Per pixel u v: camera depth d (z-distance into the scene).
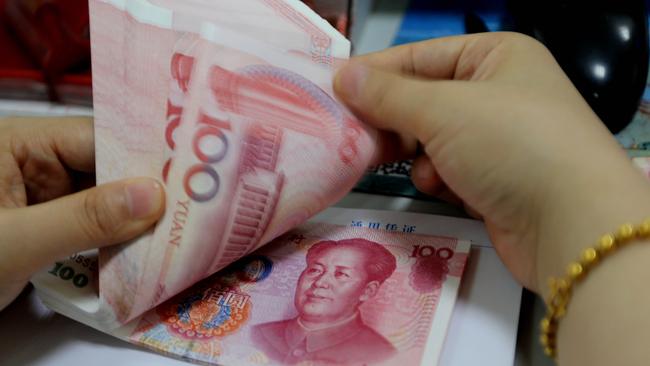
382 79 0.38
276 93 0.36
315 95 0.38
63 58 0.59
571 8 0.51
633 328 0.25
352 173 0.40
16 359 0.38
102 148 0.35
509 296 0.37
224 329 0.36
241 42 0.35
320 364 0.33
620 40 0.48
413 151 0.44
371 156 0.40
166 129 0.34
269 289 0.39
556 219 0.31
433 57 0.45
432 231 0.42
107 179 0.35
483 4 0.65
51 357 0.37
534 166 0.32
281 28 0.38
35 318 0.40
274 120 0.36
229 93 0.34
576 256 0.29
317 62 0.38
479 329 0.35
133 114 0.34
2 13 0.64
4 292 0.38
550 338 0.31
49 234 0.34
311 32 0.39
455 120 0.35
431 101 0.36
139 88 0.34
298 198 0.37
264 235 0.37
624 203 0.28
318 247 0.41
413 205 0.46
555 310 0.30
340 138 0.38
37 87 0.60
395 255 0.40
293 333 0.36
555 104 0.34
